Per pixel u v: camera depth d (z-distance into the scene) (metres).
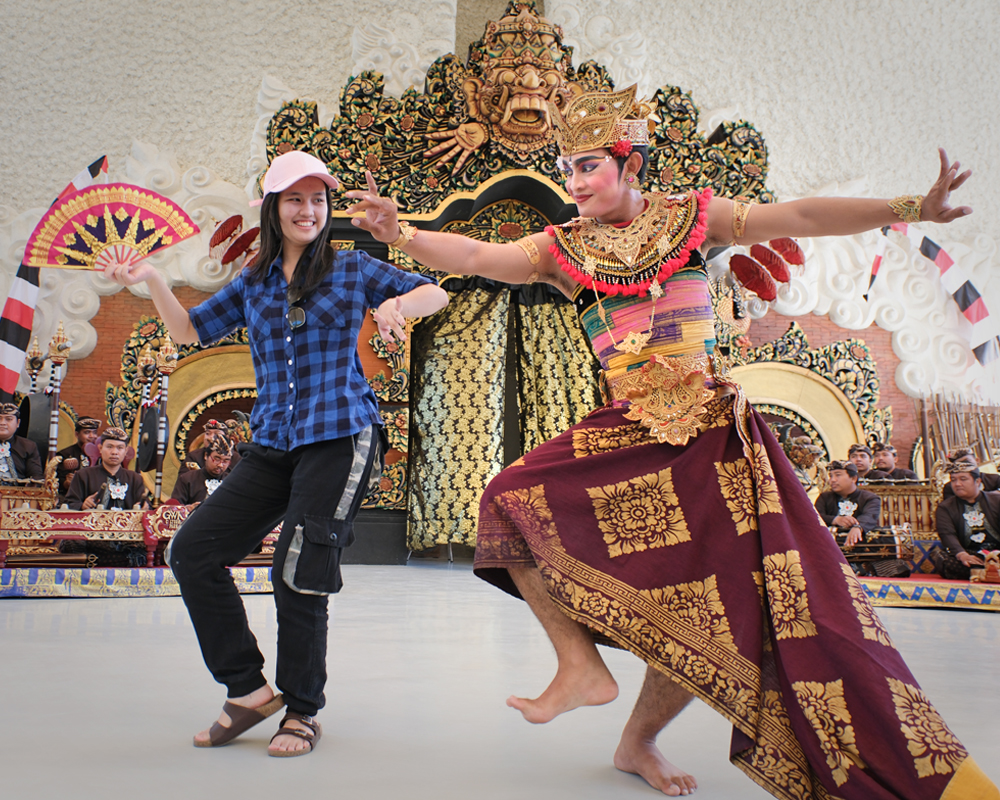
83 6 9.86
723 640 1.49
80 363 9.46
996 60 11.38
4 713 2.16
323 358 2.08
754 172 10.07
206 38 10.05
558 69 9.45
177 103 10.01
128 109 9.96
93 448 7.18
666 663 1.50
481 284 9.51
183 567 1.93
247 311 2.16
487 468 9.24
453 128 9.54
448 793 1.57
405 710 2.31
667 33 10.74
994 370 10.90
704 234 1.77
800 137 11.12
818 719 1.35
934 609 5.84
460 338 9.43
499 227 9.93
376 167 9.46
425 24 10.04
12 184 9.76
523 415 9.66
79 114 9.88
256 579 5.75
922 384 10.74
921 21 11.19
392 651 3.35
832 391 10.57
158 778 1.63
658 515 1.61
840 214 1.72
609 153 1.80
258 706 1.94
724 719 2.30
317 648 1.97
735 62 10.95
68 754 1.79
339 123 9.51
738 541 1.56
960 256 11.21
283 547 1.94
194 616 1.94
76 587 5.42
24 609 4.66
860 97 11.22
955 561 6.43
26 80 9.82
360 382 2.12
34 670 2.77
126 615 4.45
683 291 1.76
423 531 9.15
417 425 9.36
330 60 10.17
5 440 6.49
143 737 1.96
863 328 10.84
